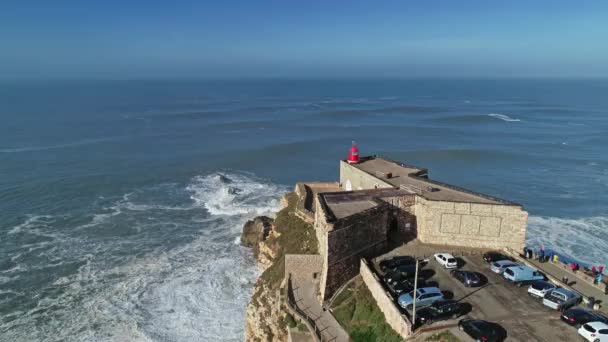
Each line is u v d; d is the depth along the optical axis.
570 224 58.91
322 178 84.00
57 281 43.66
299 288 31.53
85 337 35.34
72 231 55.97
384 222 33.66
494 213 33.62
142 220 60.06
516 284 28.67
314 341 26.44
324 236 30.72
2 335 35.72
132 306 39.38
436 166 91.94
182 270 45.62
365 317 27.22
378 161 48.56
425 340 23.02
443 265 31.25
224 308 39.25
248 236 51.94
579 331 22.92
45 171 83.56
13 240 53.00
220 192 72.31
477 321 23.28
